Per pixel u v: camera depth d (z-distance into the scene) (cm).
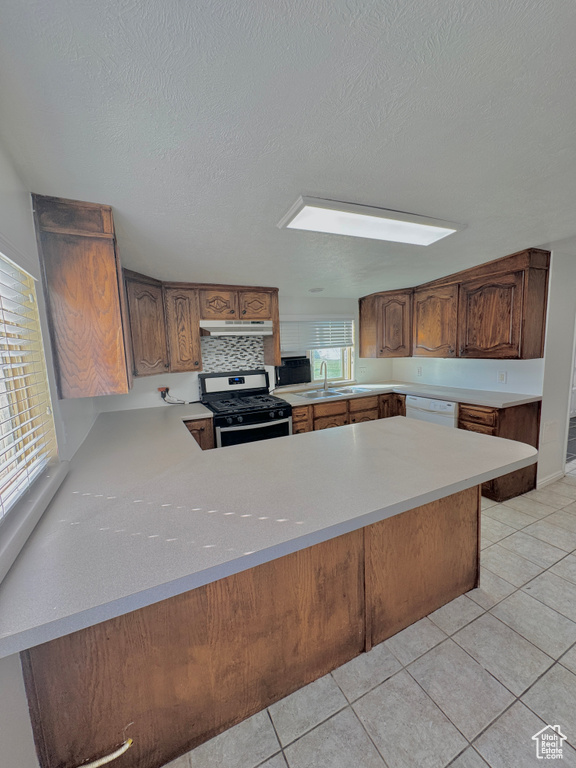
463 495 177
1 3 58
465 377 373
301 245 205
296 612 131
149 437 216
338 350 440
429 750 115
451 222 182
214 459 167
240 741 119
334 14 65
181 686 112
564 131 104
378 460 157
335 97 86
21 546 94
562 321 300
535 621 166
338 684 137
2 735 74
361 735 120
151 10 62
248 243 199
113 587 80
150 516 112
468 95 88
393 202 153
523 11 66
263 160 115
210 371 357
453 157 118
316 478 138
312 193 140
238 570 90
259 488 131
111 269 148
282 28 67
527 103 91
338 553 139
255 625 123
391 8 64
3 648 68
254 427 311
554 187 143
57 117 88
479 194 149
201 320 310
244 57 73
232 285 322
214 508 116
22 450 112
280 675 130
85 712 100
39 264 137
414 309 375
